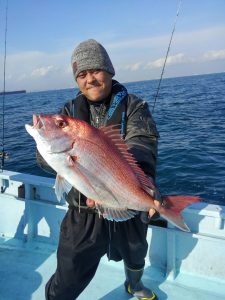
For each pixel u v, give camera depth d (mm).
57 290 2314
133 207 1875
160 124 15242
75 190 2250
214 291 2801
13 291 2893
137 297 2732
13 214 3727
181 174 7688
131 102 2215
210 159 8711
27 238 3609
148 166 2010
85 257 2234
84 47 2109
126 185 1850
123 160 1852
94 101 2242
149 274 3033
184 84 63750
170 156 9211
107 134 1869
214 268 2910
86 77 2141
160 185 7176
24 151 11234
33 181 3443
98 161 1816
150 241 3100
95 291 2879
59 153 1796
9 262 3293
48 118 1820
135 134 2082
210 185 6945
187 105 22547
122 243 2359
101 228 2227
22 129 16438
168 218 1841
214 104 22062
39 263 3271
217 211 2709
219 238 2760
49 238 3611
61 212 3471
